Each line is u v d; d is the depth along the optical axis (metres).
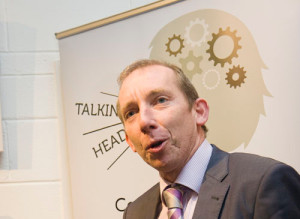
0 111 1.62
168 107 0.90
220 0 1.35
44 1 1.64
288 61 1.26
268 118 1.27
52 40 1.64
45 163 1.62
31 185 1.62
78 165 1.47
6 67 1.64
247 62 1.31
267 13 1.29
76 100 1.49
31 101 1.63
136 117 0.93
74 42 1.51
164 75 0.93
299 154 1.23
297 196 0.79
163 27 1.41
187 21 1.38
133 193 1.41
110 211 1.43
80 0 1.62
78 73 1.49
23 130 1.63
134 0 1.60
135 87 0.92
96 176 1.45
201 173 0.91
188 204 0.89
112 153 1.44
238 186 0.82
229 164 0.90
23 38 1.64
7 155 1.62
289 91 1.25
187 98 0.94
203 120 0.96
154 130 0.88
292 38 1.26
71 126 1.49
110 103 1.45
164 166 0.89
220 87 1.33
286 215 0.76
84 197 1.46
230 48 1.33
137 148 0.93
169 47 1.39
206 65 1.35
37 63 1.64
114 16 1.46
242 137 1.29
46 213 1.60
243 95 1.30
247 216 0.78
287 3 1.27
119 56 1.45
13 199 1.62
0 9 1.64
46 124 1.63
